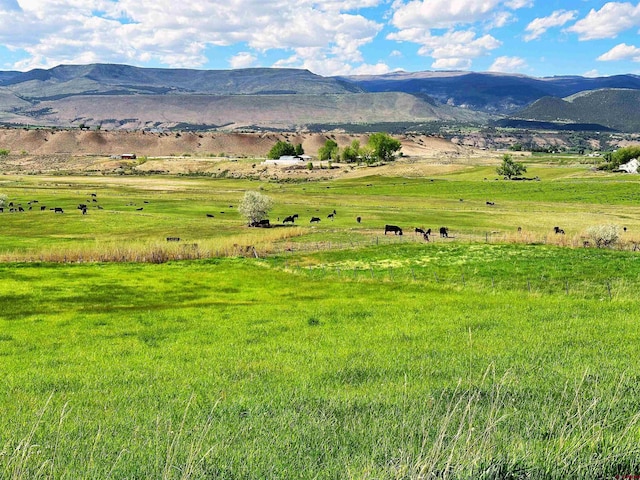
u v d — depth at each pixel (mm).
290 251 63688
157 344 23875
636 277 40562
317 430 10633
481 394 13086
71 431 11492
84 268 52688
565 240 62438
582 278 41125
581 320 25859
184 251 60156
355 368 17625
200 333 26109
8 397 15383
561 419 10227
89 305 35969
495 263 48906
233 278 47562
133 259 57625
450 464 7527
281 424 11305
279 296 39062
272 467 8555
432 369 16922
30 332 27172
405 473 7578
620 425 9633
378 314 30000
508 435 9438
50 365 20109
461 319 27375
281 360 19594
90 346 23609
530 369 16109
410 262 52469
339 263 54281
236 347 22469
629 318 26516
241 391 15094
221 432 10828
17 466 8242
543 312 28766
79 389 16422
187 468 8234
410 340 22641
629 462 7680
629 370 15281
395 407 12172
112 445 10258
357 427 10758
